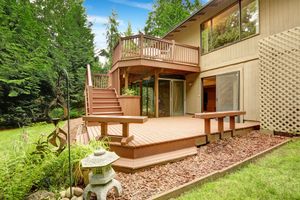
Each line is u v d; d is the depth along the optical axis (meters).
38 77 12.02
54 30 18.56
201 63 10.11
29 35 12.63
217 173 3.02
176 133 4.83
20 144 2.97
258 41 6.90
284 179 2.82
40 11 18.83
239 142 5.04
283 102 5.63
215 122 7.28
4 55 10.34
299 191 2.46
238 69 7.79
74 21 20.70
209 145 4.79
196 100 10.53
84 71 17.48
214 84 12.58
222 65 8.63
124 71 9.02
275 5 6.41
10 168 2.41
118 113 7.18
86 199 2.38
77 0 22.33
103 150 2.54
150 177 3.07
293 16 5.89
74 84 16.70
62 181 2.69
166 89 11.10
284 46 5.62
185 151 4.13
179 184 2.80
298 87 5.28
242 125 6.36
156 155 3.73
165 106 11.08
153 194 2.53
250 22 7.33
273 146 4.45
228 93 8.30
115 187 2.47
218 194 2.49
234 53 8.01
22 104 10.95
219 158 3.91
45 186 2.60
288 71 5.52
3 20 11.27
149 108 12.47
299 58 5.27
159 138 4.15
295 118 5.40
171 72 10.56
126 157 3.54
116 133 4.73
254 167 3.37
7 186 2.22
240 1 7.76
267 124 6.08
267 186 2.62
